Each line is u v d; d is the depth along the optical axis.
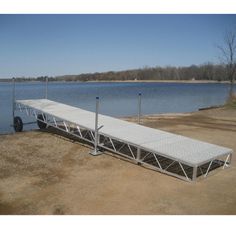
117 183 7.00
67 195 6.33
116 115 20.92
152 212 5.59
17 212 5.57
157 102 31.03
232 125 14.47
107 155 9.15
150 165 7.93
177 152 7.50
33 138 11.24
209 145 8.30
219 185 6.95
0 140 10.91
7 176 7.40
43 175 7.50
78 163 8.43
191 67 100.00
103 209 5.70
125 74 116.56
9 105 24.39
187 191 6.58
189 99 35.22
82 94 42.47
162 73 109.31
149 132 9.29
